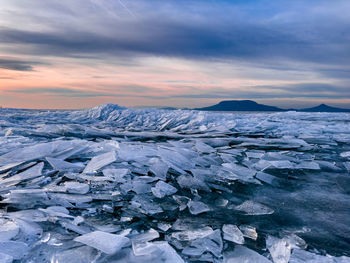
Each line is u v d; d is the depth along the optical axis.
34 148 4.22
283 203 2.59
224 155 4.93
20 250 1.38
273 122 11.19
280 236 1.87
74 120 14.05
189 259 1.51
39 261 1.31
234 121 11.15
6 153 4.20
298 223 2.12
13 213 1.94
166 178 3.36
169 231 1.91
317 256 1.57
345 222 2.14
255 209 2.41
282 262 1.51
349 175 3.69
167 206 2.44
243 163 4.37
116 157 3.84
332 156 5.18
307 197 2.78
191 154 4.75
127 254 1.43
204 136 8.05
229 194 2.87
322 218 2.22
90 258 1.37
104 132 7.89
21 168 3.47
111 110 16.33
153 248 1.47
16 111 20.02
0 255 1.26
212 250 1.62
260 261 1.49
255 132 9.09
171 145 6.00
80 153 4.31
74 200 2.38
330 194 2.88
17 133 6.46
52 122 12.48
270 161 4.34
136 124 13.08
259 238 1.84
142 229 1.94
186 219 2.16
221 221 2.13
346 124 11.04
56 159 3.74
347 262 1.50
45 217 1.88
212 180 3.36
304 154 5.28
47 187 2.72
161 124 12.48
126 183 2.95
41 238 1.55
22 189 2.61
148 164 3.84
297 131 9.09
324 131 9.05
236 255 1.58
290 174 3.73
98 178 3.06
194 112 13.39
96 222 2.02
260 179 3.41
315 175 3.69
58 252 1.40
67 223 1.78
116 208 2.34
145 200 2.55
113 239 1.53
